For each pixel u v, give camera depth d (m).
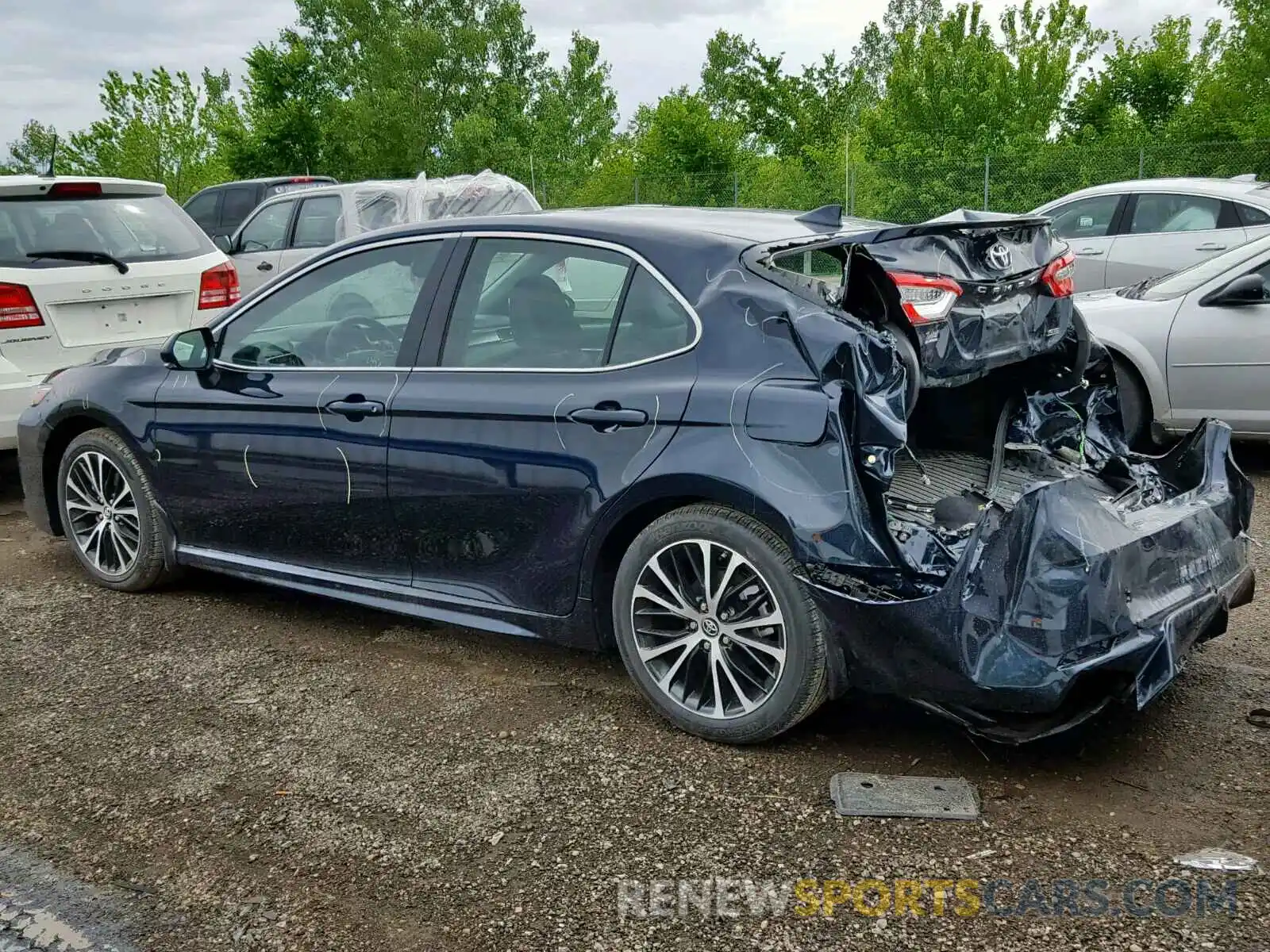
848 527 3.02
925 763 3.27
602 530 3.49
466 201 11.49
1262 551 5.29
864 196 20.66
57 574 5.30
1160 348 6.67
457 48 46.53
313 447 4.12
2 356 6.29
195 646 4.35
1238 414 6.53
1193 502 3.52
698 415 3.26
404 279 4.05
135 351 5.06
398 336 4.02
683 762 3.32
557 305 3.67
